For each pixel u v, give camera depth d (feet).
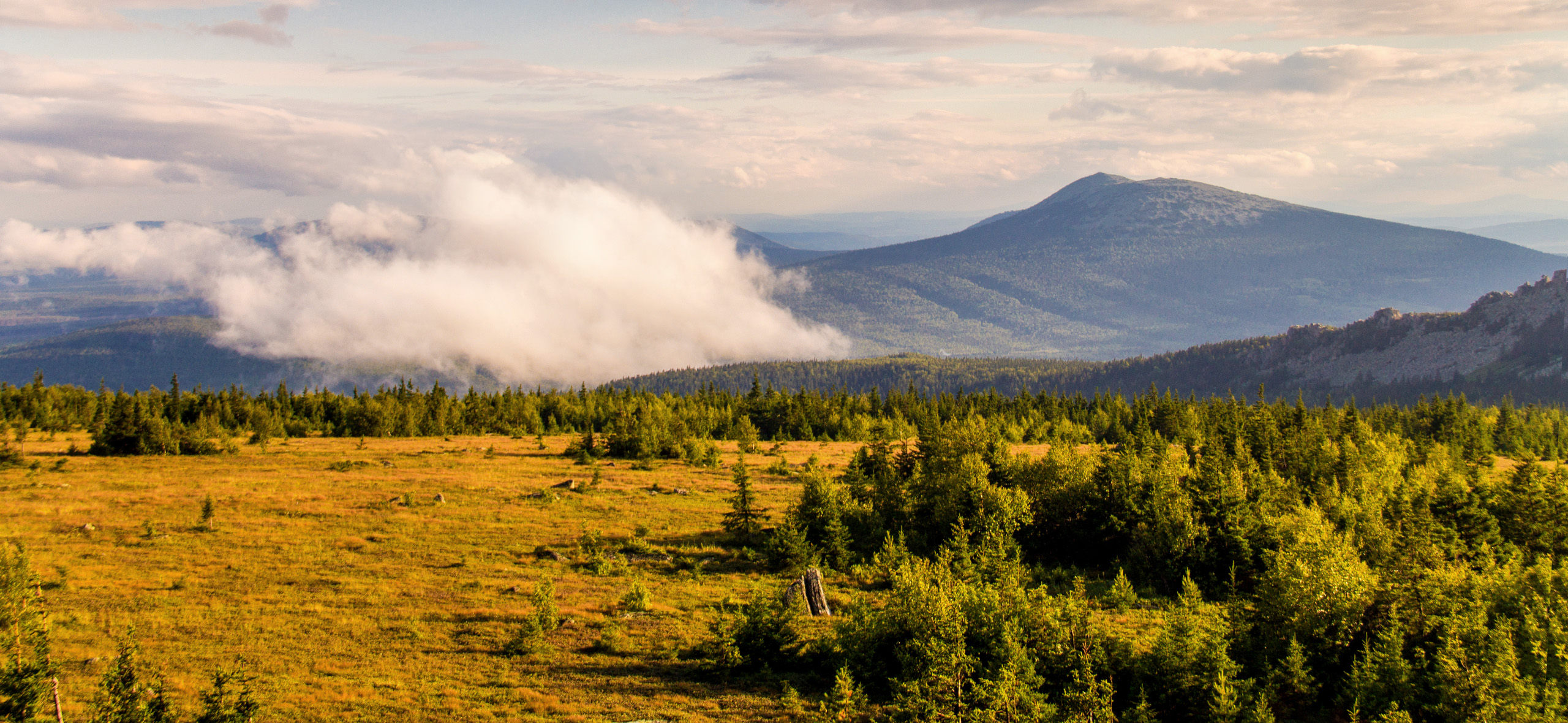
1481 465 353.31
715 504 264.31
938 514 216.33
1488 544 208.13
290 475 310.65
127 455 357.00
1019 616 133.08
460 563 194.70
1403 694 118.93
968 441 263.70
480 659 137.90
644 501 266.57
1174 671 120.98
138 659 108.58
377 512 244.83
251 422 511.40
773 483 310.24
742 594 176.76
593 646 144.56
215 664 132.16
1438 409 507.30
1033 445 525.34
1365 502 220.23
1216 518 195.72
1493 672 116.47
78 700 115.34
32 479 289.12
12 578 126.11
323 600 165.48
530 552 205.57
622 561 198.70
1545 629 132.98
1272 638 132.87
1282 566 140.46
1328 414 472.85
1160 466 226.79
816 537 211.41
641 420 442.09
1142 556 195.83
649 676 132.26
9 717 103.19
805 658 137.18
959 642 127.75
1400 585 140.05
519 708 119.24
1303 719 122.21
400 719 115.14
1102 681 122.42
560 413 647.56
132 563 186.91
